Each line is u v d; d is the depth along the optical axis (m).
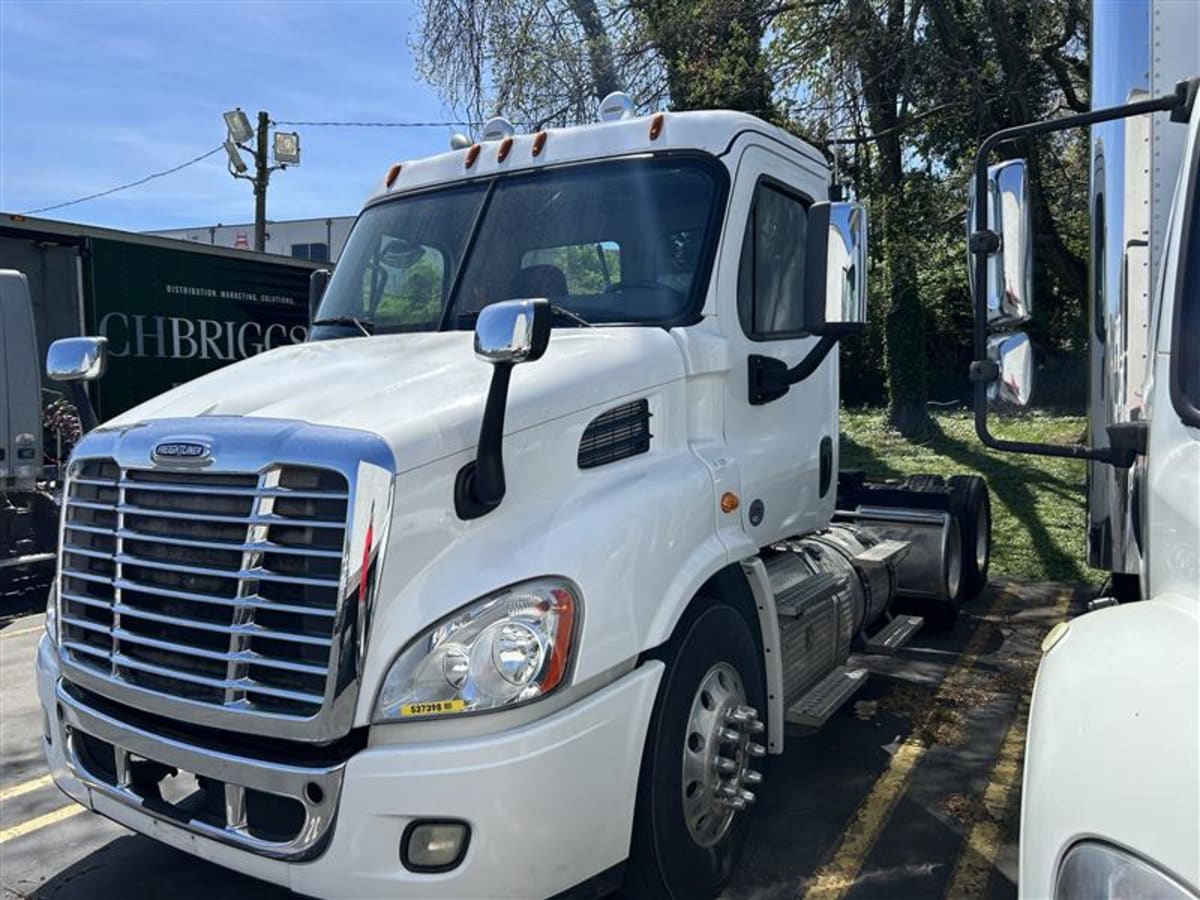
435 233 4.55
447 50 15.52
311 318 5.20
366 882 2.69
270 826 2.90
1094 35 3.64
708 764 3.49
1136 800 1.65
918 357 17.75
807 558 5.14
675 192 4.14
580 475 3.27
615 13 15.39
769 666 3.97
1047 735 1.96
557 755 2.77
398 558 2.75
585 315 4.05
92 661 3.32
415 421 2.88
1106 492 3.68
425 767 2.65
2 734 5.73
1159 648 1.99
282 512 2.83
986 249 2.84
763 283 4.34
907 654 6.94
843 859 4.09
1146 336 3.34
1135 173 3.39
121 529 3.17
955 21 14.32
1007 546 10.26
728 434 4.04
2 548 9.00
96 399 11.59
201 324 12.87
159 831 3.15
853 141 14.24
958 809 4.52
